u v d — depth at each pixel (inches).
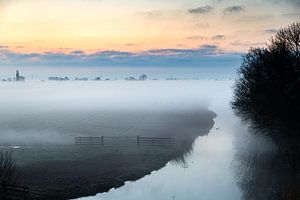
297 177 1375.5
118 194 1398.9
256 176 1565.0
